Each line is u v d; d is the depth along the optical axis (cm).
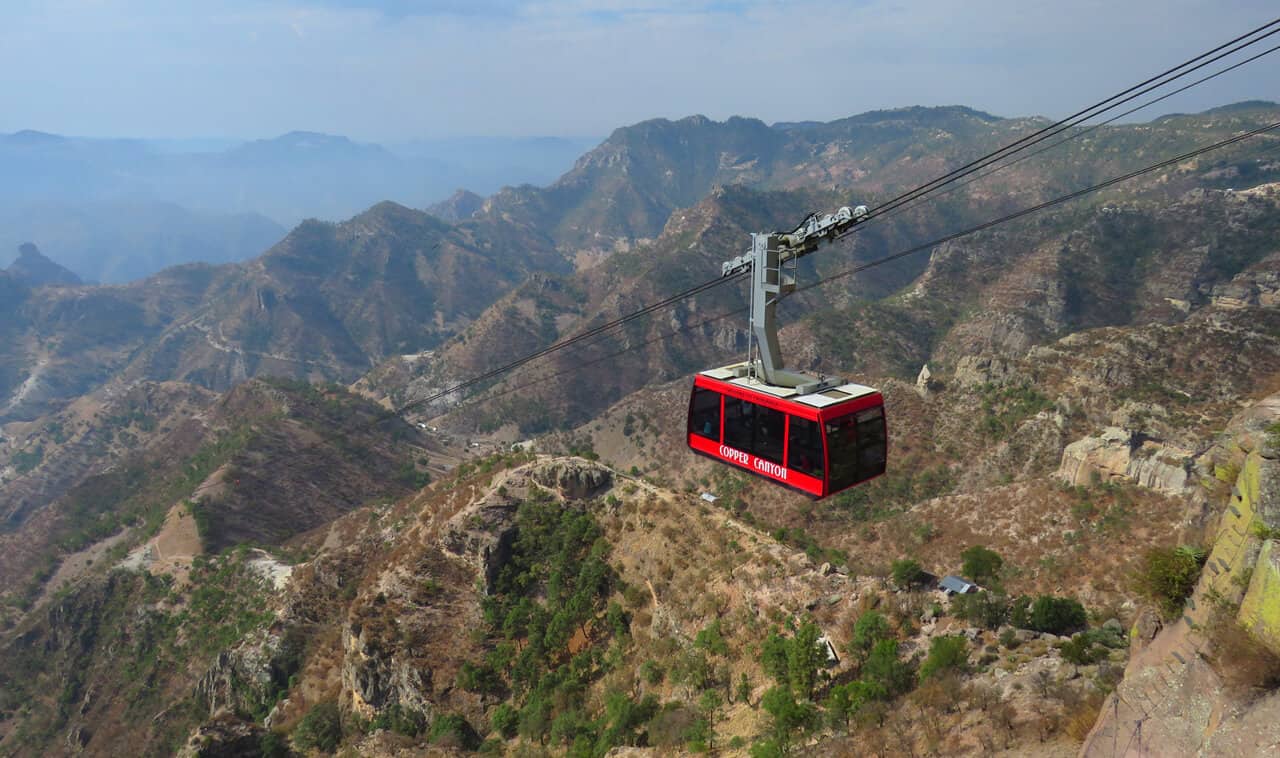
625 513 10000
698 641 6962
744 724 5488
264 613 15200
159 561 19812
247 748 9512
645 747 5853
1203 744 1844
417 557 10669
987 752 3030
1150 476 11300
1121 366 17675
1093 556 10300
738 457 3288
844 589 6725
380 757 8119
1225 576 2136
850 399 2980
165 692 15562
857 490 17438
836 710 4478
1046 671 3791
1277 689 1795
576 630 8669
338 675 11175
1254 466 2172
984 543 11831
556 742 6944
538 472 11262
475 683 8738
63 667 17688
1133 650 2544
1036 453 16500
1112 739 2131
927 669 4619
